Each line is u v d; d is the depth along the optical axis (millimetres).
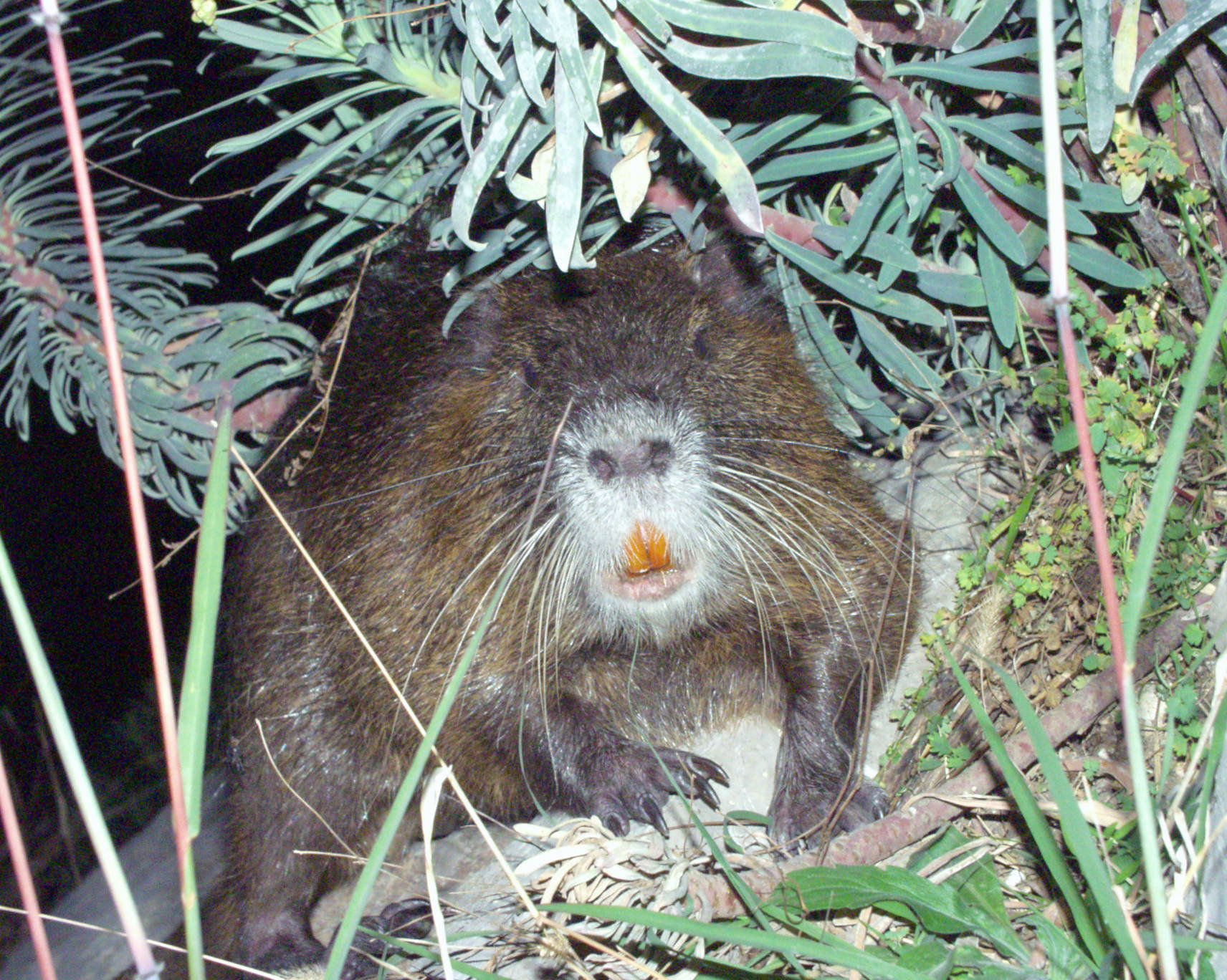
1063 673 1220
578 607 1296
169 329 1386
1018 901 1176
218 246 1670
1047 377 1252
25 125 1362
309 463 1355
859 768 1223
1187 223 1208
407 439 1315
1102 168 1218
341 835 1374
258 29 1261
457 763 1334
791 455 1296
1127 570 1209
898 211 1245
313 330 1410
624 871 1188
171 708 1062
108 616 2021
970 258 1273
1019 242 1218
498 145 1181
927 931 1164
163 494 1422
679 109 1156
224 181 1667
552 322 1284
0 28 1369
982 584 1260
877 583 1309
